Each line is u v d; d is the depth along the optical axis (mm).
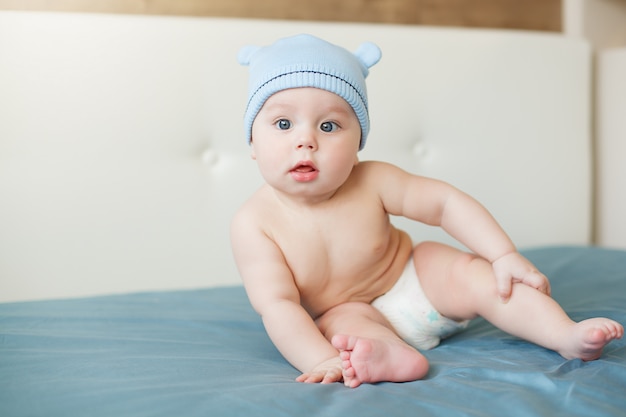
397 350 892
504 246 1035
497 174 1980
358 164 1139
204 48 1721
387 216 1139
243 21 1769
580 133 2057
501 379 870
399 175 1125
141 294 1497
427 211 1112
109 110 1656
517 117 1994
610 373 865
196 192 1724
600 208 2178
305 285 1076
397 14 2031
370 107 1863
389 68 1878
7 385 880
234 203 1755
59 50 1629
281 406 764
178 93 1702
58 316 1270
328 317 1081
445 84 1927
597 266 1631
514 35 2012
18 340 1102
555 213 2037
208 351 1071
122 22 1677
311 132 987
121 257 1670
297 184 999
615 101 2119
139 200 1679
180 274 1715
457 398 795
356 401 779
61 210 1627
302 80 988
